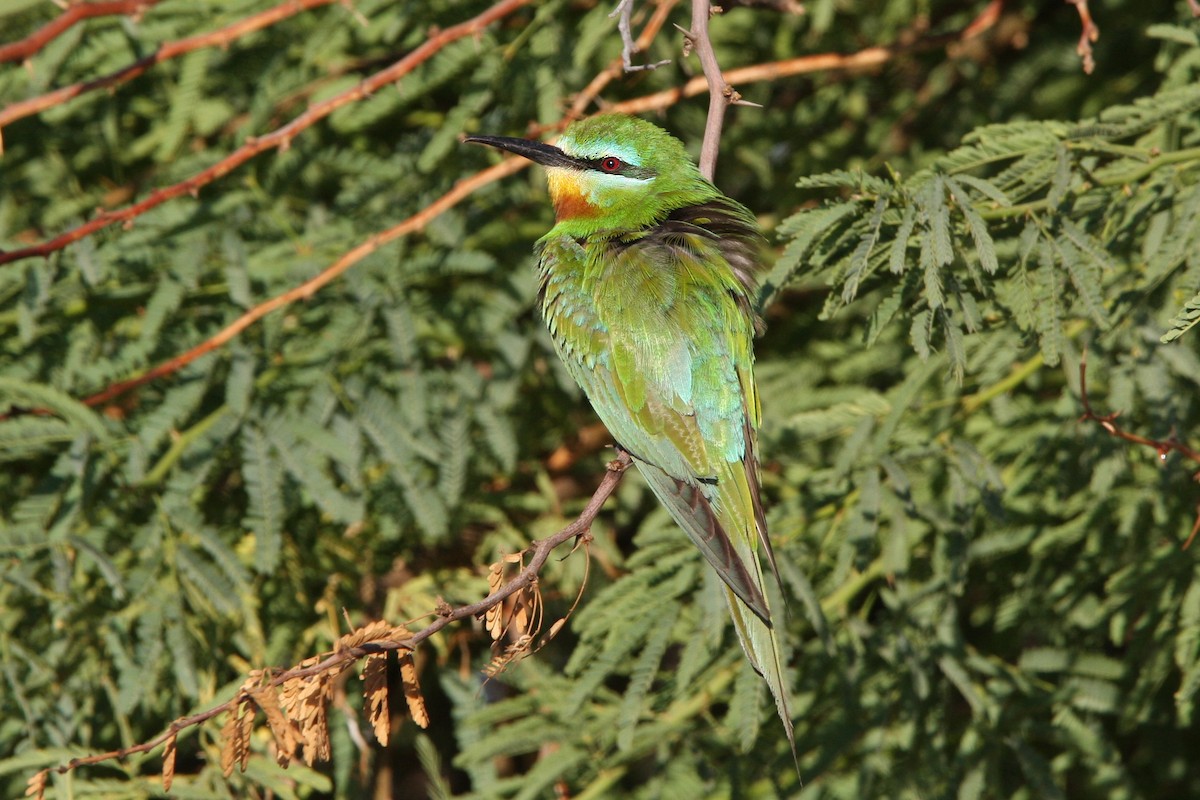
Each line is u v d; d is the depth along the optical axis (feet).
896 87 45.55
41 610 34.40
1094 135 31.35
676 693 33.42
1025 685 34.47
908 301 29.96
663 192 34.86
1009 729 34.09
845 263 29.99
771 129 43.52
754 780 34.68
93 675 33.91
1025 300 29.50
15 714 33.42
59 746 33.01
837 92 44.50
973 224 28.50
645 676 32.99
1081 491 34.14
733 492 30.01
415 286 39.40
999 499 32.96
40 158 40.60
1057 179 30.19
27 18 39.70
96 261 35.81
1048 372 37.37
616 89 42.32
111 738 34.78
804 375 40.06
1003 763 34.14
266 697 22.07
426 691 41.14
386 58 41.24
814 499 34.68
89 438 34.22
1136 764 38.50
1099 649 36.22
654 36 40.83
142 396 36.35
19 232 39.75
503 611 24.49
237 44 39.75
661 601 33.65
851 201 29.55
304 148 39.99
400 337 35.76
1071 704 34.22
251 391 34.83
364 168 39.83
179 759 36.09
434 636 37.99
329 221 39.45
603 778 34.32
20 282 35.88
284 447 34.40
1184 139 34.19
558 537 26.00
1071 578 34.73
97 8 36.60
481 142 35.78
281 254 37.99
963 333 30.45
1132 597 33.76
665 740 34.30
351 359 36.58
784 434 35.37
